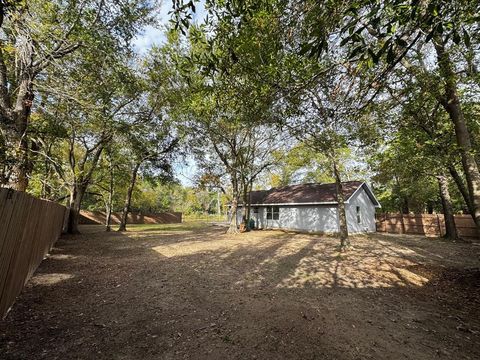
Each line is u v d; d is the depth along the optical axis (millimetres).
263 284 5961
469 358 3094
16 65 6355
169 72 13250
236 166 18953
